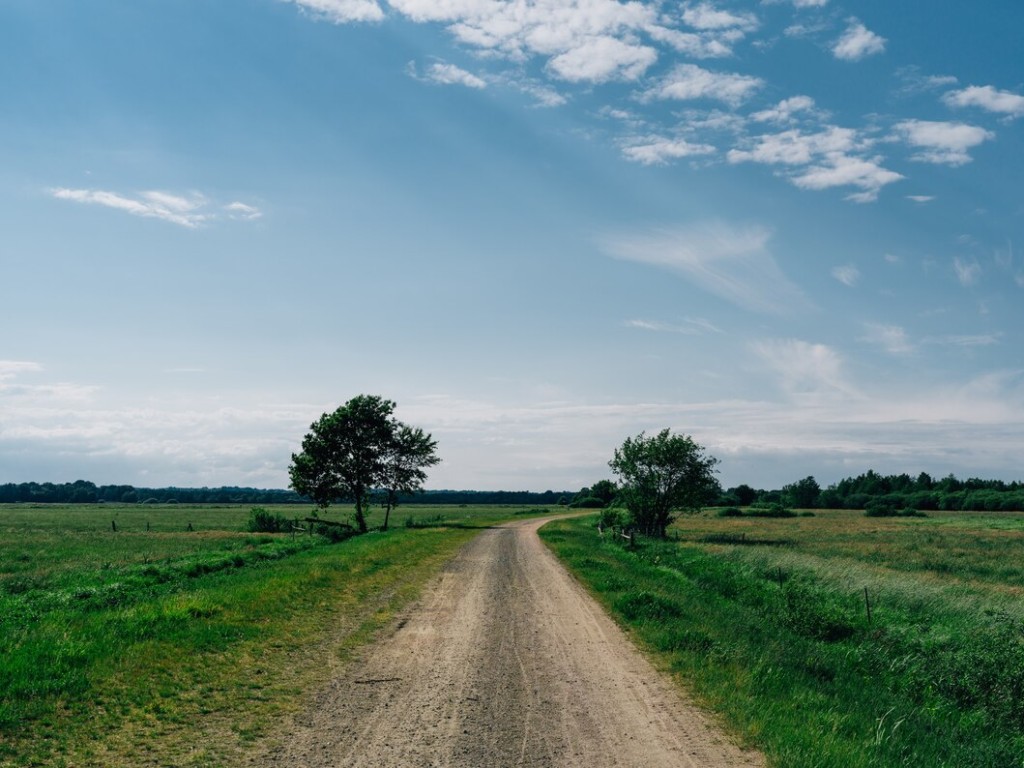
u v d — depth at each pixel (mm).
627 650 14750
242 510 129375
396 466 62125
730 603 21906
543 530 56625
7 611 17203
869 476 185750
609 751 9062
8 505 167750
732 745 9359
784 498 158250
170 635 14125
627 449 58625
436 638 15609
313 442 61062
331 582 22391
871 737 9664
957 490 164000
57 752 8555
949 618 20625
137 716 9883
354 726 9828
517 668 13188
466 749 9039
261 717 10086
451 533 51844
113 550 41188
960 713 12406
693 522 91500
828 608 19844
